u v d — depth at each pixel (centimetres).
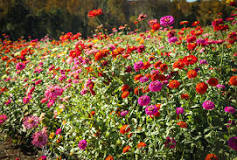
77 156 302
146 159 225
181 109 235
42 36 3075
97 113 298
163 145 222
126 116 274
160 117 258
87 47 389
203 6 1883
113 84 323
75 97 363
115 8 2450
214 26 401
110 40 609
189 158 232
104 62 337
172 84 242
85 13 2972
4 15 2862
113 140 266
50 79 461
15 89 440
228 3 573
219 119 250
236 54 381
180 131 227
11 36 2895
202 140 248
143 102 233
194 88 267
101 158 267
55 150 316
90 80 324
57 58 566
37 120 307
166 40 476
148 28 768
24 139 390
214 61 382
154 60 376
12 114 405
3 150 368
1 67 658
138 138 265
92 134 271
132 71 352
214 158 186
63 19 3109
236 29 529
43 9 3067
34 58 666
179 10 2236
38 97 393
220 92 267
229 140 191
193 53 377
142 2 2352
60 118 334
